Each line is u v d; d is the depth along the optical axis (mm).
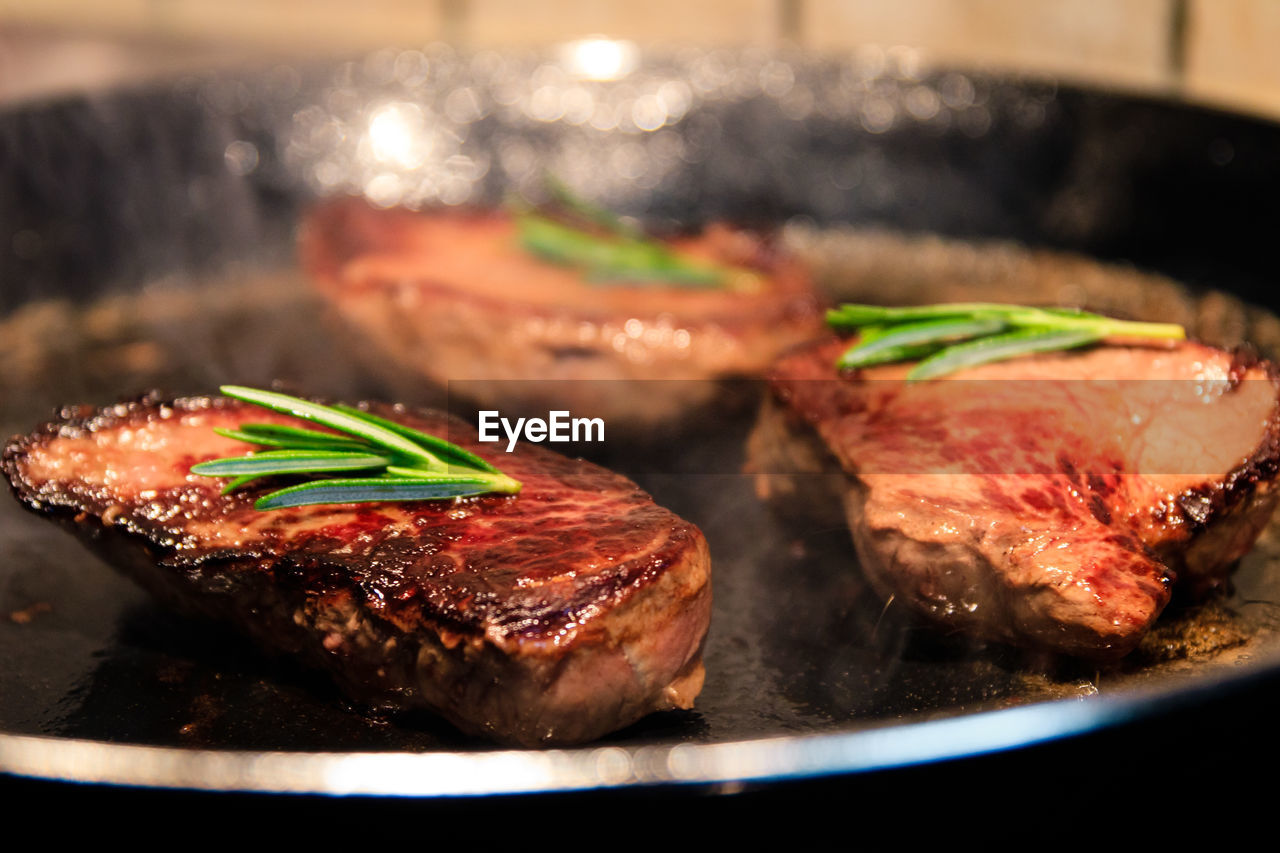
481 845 332
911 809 333
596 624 347
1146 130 495
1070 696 364
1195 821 348
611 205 533
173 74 520
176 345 473
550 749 355
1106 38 583
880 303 492
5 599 392
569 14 713
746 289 458
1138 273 501
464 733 359
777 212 532
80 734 362
